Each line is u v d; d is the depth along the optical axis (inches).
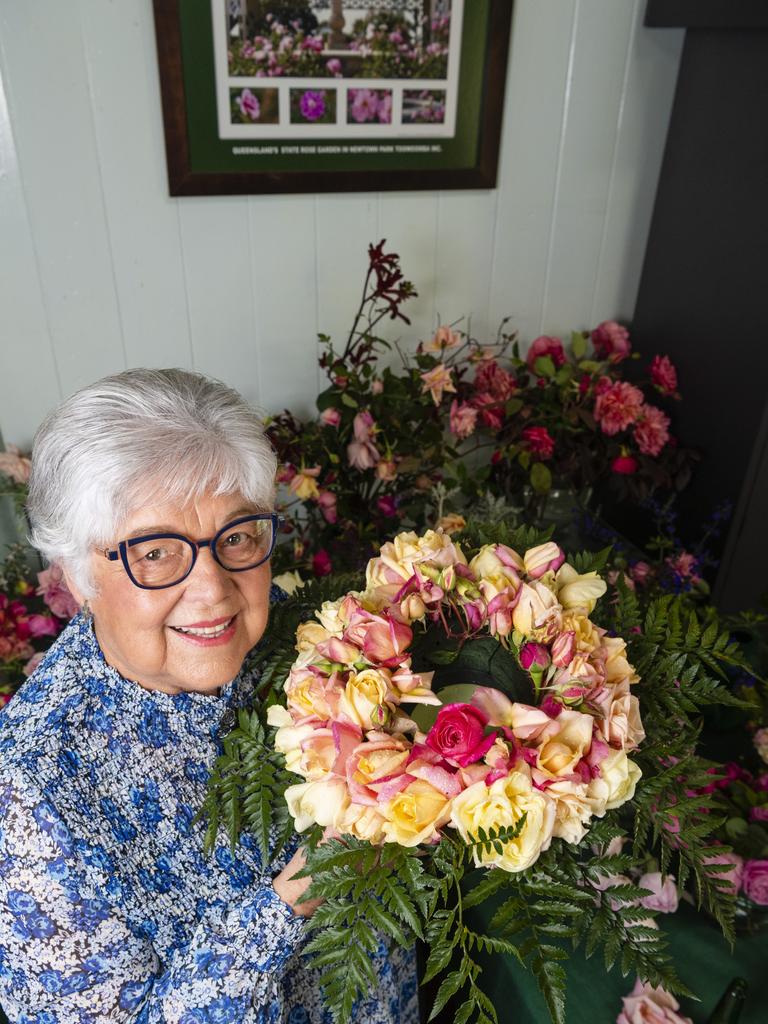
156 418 27.8
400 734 26.8
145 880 31.2
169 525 28.3
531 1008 38.4
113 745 30.8
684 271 72.2
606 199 75.4
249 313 69.2
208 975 29.3
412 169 67.4
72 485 27.4
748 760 50.3
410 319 74.8
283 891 30.2
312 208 66.9
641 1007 36.7
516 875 27.4
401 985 40.7
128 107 58.7
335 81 62.1
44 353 64.8
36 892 28.1
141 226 62.9
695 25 62.1
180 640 29.7
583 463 68.9
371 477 68.7
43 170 58.7
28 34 54.6
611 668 29.5
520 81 67.9
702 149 68.3
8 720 30.6
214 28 57.4
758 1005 38.1
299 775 30.8
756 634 52.6
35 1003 29.7
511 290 77.2
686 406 74.5
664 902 40.4
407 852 26.5
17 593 65.6
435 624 30.5
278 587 41.6
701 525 74.4
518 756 25.6
